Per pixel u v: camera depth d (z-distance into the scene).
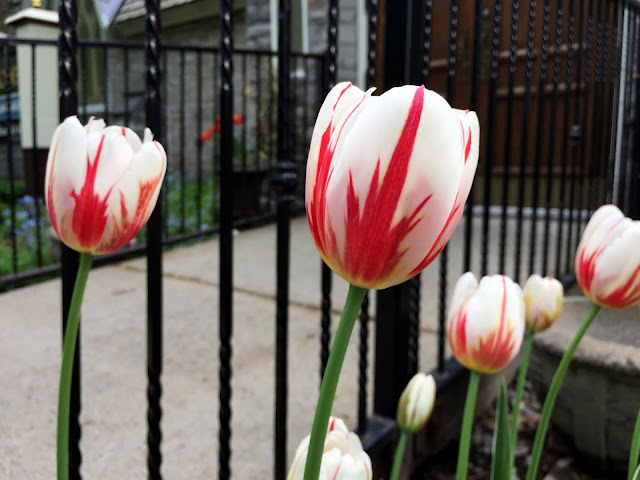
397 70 0.66
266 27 2.76
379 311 0.72
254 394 0.88
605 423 0.73
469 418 0.35
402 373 0.72
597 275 0.36
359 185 0.16
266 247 1.92
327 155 0.17
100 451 0.70
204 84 3.54
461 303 0.35
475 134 0.17
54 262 1.70
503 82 2.25
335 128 0.17
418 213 0.16
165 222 1.83
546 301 0.43
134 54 4.05
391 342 0.71
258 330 1.16
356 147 0.16
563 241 1.82
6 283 1.43
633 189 1.62
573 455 0.84
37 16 3.06
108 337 1.10
